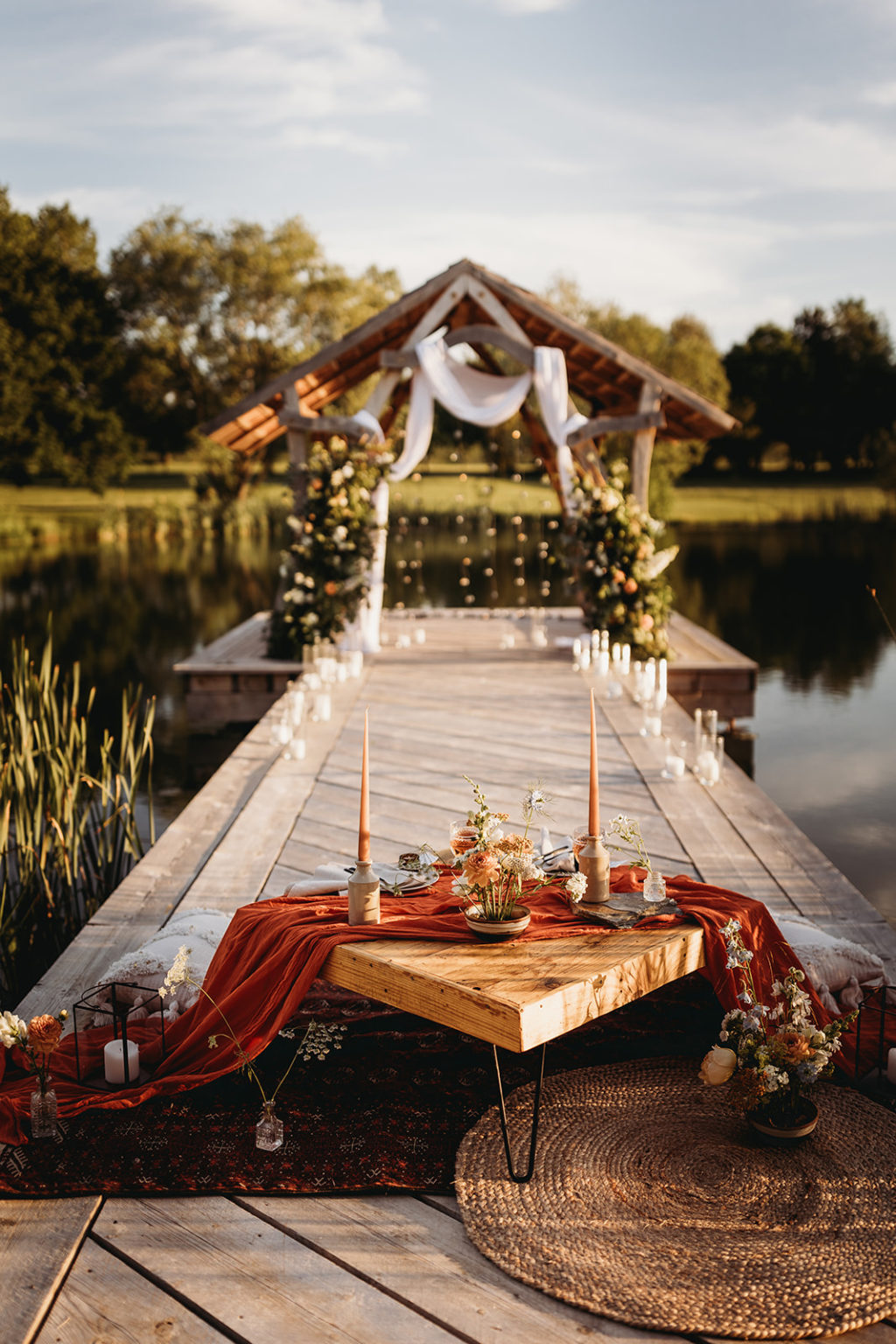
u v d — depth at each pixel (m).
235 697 8.56
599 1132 2.61
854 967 3.23
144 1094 2.72
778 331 44.22
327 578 8.95
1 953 4.16
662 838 4.64
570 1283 2.08
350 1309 2.04
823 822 5.89
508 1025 2.18
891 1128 2.62
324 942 2.59
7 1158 2.51
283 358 32.41
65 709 5.55
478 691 7.84
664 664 6.48
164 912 3.93
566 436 8.93
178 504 28.50
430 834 4.71
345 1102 2.77
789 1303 2.03
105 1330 1.99
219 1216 2.32
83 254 35.66
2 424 27.50
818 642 11.82
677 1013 3.25
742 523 27.00
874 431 42.72
